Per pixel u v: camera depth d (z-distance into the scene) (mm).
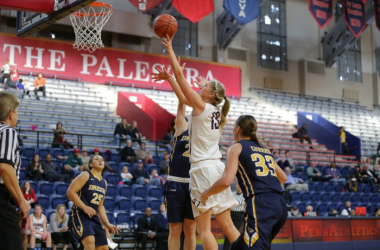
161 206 12141
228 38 26594
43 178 13367
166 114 21531
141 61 24406
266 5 29516
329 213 14680
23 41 22031
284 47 29594
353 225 12547
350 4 24500
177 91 5289
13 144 4051
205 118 4996
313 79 29594
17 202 4168
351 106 29812
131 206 13562
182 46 26734
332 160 23391
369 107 31234
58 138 15969
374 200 18266
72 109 20531
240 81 26750
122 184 14070
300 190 16719
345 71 31172
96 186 6965
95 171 7039
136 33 24641
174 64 4934
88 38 10234
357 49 31703
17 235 4090
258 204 4387
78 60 23047
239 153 4547
